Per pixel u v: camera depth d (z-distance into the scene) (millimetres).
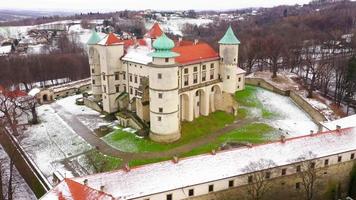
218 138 101625
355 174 79000
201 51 114000
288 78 158250
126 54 117000
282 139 76188
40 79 182125
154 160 89688
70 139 103562
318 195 78500
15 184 87312
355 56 147375
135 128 106938
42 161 92188
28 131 110062
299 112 122188
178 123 100812
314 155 74625
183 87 107625
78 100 133000
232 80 115500
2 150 106812
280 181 73438
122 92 119875
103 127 109250
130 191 62219
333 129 87188
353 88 129875
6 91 130750
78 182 58531
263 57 180125
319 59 192875
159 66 93188
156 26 124000
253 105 125875
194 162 68938
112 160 90375
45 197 54188
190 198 66625
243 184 70000
